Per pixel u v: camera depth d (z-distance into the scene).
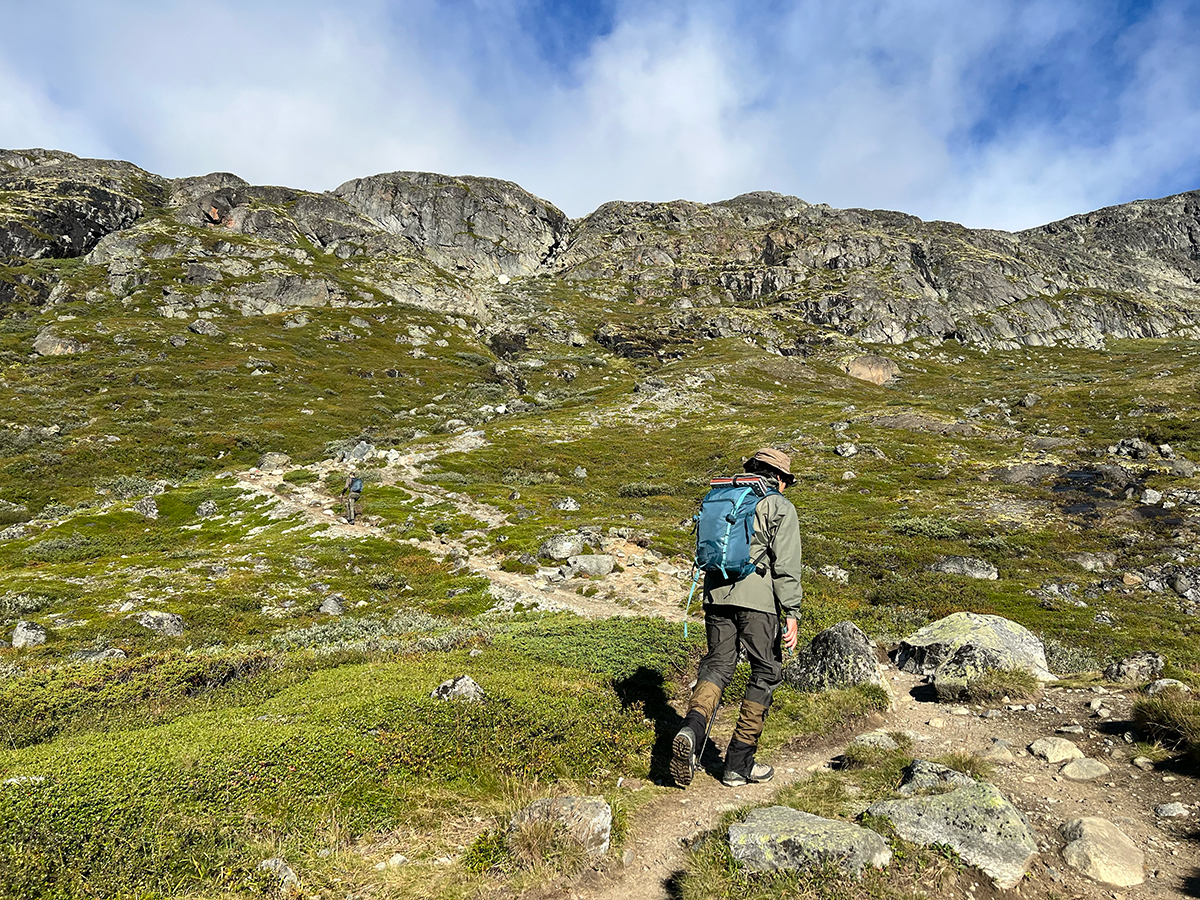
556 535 31.59
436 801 5.18
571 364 136.38
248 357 106.06
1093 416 72.06
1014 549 34.25
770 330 173.12
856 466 57.38
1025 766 5.31
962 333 186.12
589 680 8.25
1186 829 3.99
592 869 4.15
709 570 5.13
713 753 6.33
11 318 120.62
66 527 37.31
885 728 6.95
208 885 3.84
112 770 4.84
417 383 110.81
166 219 188.62
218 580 26.91
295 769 5.23
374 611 23.75
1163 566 30.14
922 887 3.50
